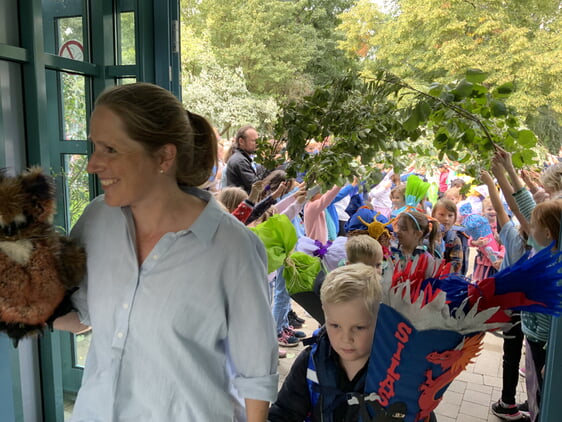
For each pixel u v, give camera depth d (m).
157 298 1.04
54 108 2.38
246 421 1.22
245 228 1.13
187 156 1.10
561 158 2.75
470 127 1.71
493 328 0.94
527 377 2.28
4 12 1.85
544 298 0.93
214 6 9.21
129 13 2.51
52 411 2.16
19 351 2.03
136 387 1.06
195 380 1.06
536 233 2.04
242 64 9.09
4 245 1.00
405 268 1.03
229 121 8.41
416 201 3.49
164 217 1.08
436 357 0.93
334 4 8.42
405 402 0.99
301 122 1.83
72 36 2.39
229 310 1.09
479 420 2.81
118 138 0.98
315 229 3.43
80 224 1.15
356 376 1.19
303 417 1.29
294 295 2.14
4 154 1.86
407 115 1.68
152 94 1.03
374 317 1.18
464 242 3.74
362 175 2.20
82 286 1.15
